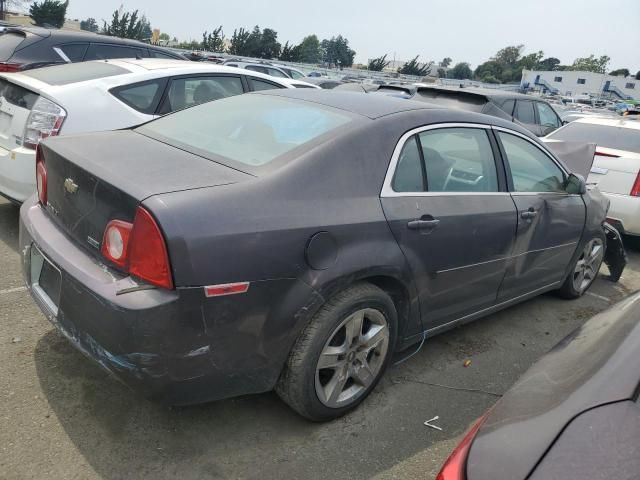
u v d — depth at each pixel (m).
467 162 3.26
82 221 2.39
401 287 2.83
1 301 3.57
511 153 3.61
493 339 3.90
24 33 7.46
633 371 1.52
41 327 3.31
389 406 2.95
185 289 2.04
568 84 80.19
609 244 5.25
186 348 2.11
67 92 4.54
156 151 2.67
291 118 2.93
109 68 5.25
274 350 2.36
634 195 6.06
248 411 2.77
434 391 3.15
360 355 2.74
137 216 2.07
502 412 1.57
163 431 2.57
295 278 2.32
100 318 2.11
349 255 2.49
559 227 3.99
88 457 2.36
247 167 2.48
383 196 2.71
